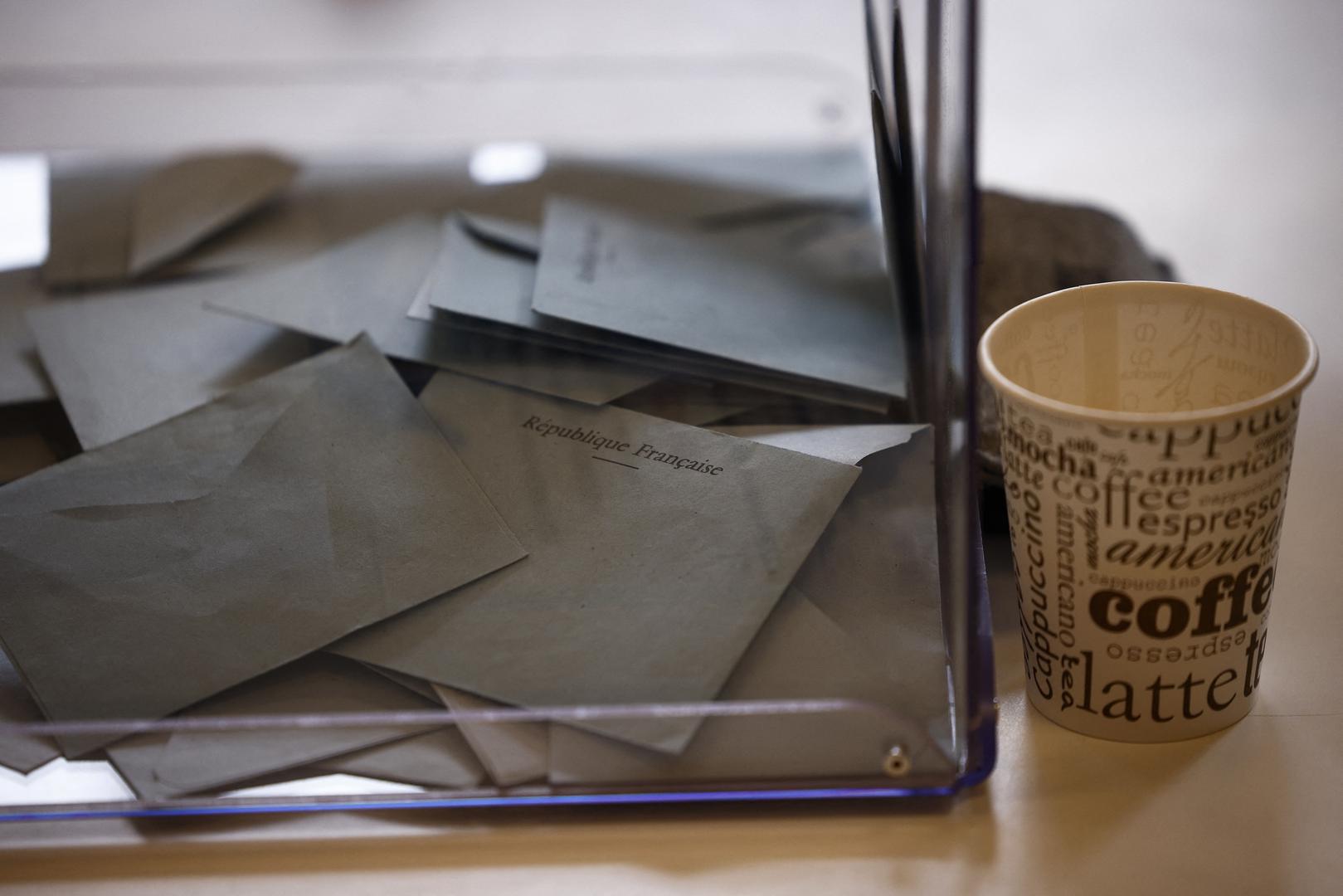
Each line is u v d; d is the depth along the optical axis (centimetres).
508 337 66
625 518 61
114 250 75
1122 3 108
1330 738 59
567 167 81
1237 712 59
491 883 57
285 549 61
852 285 71
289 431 64
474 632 59
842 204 77
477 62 96
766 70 89
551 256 70
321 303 69
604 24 111
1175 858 57
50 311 71
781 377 65
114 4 117
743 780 57
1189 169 83
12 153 82
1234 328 59
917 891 56
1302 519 65
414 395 65
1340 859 56
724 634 58
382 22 118
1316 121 85
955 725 58
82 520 62
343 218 77
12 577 61
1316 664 61
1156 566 56
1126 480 56
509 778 57
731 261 72
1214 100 89
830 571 60
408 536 61
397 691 58
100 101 85
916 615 59
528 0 117
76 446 65
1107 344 60
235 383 67
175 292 72
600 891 57
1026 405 56
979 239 56
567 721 57
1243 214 79
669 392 65
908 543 61
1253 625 58
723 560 60
